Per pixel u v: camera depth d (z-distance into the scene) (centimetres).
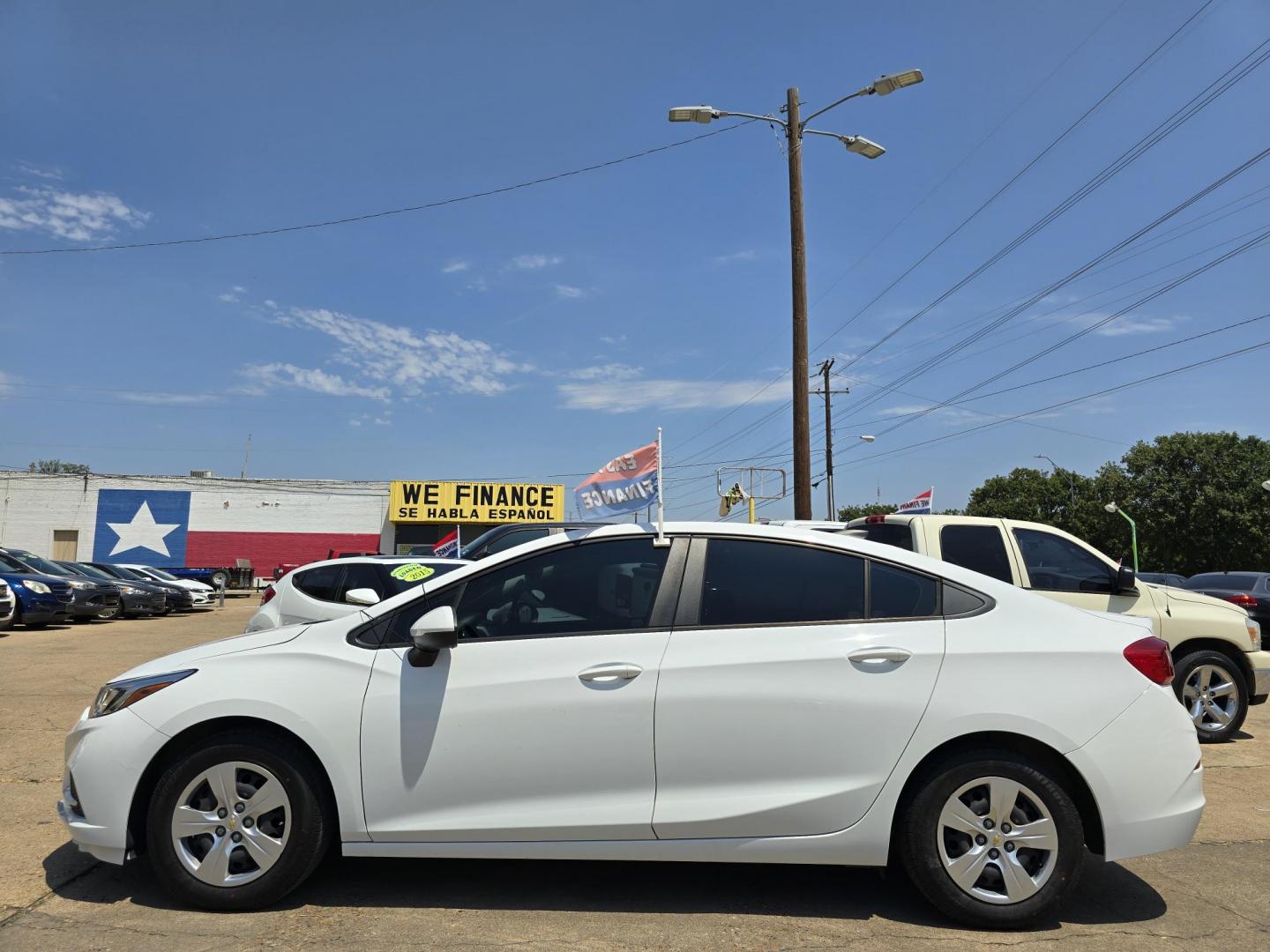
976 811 370
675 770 369
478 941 348
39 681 1038
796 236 1527
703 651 378
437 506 4444
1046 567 773
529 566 402
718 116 1529
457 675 377
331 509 4603
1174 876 434
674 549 402
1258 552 3853
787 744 369
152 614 2397
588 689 372
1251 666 766
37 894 390
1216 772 648
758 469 1759
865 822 367
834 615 388
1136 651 382
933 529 784
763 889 408
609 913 378
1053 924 374
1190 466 4084
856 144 1527
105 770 376
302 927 359
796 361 1498
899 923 372
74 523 4450
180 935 350
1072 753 366
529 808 371
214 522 4528
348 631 394
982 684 371
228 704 373
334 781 372
